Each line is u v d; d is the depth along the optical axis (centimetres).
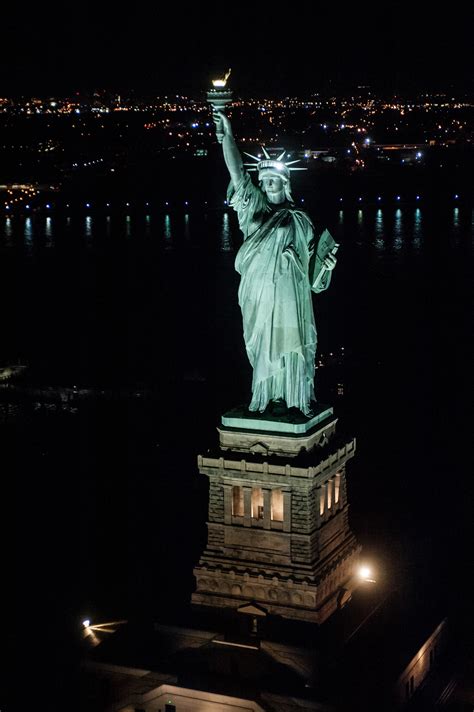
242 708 9025
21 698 10144
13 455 18138
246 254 9638
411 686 9688
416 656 9650
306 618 9506
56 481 16738
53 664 10738
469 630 10925
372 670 9275
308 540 9531
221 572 9738
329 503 9931
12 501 15900
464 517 14588
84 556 13762
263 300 9588
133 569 13338
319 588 9525
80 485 16525
